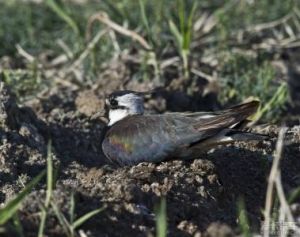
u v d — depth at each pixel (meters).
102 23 20.09
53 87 18.00
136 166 12.77
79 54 19.22
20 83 17.75
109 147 13.41
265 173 13.40
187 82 17.66
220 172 13.18
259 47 19.59
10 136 13.95
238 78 17.84
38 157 13.60
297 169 13.70
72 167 13.62
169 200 12.02
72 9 21.25
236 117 12.39
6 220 10.17
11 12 21.42
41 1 21.59
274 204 11.97
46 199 10.81
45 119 15.85
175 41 19.11
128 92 14.13
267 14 21.17
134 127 13.18
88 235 10.83
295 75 19.16
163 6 20.88
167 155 12.90
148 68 18.25
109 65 18.78
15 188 12.47
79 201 11.30
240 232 11.18
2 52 20.23
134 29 20.11
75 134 15.24
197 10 21.31
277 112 16.58
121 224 11.19
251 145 14.04
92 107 16.30
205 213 12.02
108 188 11.84
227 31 20.09
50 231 10.73
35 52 20.11
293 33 20.19
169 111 17.05
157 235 10.46
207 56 19.16
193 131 12.68
